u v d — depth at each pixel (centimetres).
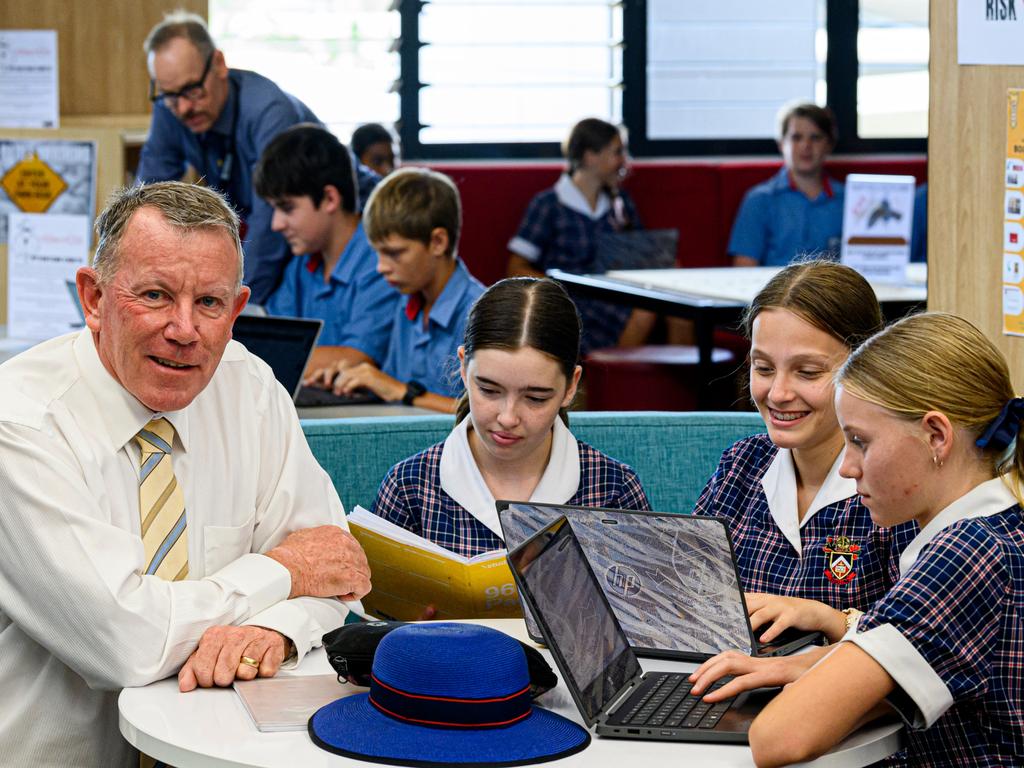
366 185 454
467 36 671
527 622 195
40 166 447
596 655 171
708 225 677
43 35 456
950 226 269
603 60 685
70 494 184
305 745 156
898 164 685
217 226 188
